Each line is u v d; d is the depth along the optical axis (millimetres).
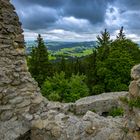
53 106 7262
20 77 6930
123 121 5406
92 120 6379
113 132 5758
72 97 18438
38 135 6516
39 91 7316
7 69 6664
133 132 4859
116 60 25484
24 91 6898
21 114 6656
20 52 7129
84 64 46125
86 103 11984
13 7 7117
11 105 6570
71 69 46344
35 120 6656
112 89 25859
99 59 31750
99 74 26656
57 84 18750
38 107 6980
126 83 25547
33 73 34875
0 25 6648
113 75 25688
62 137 6148
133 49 29812
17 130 6316
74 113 11438
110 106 12742
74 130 6176
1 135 6117
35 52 35812
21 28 7270
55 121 6527
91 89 29531
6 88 6559
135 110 4727
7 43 6801
